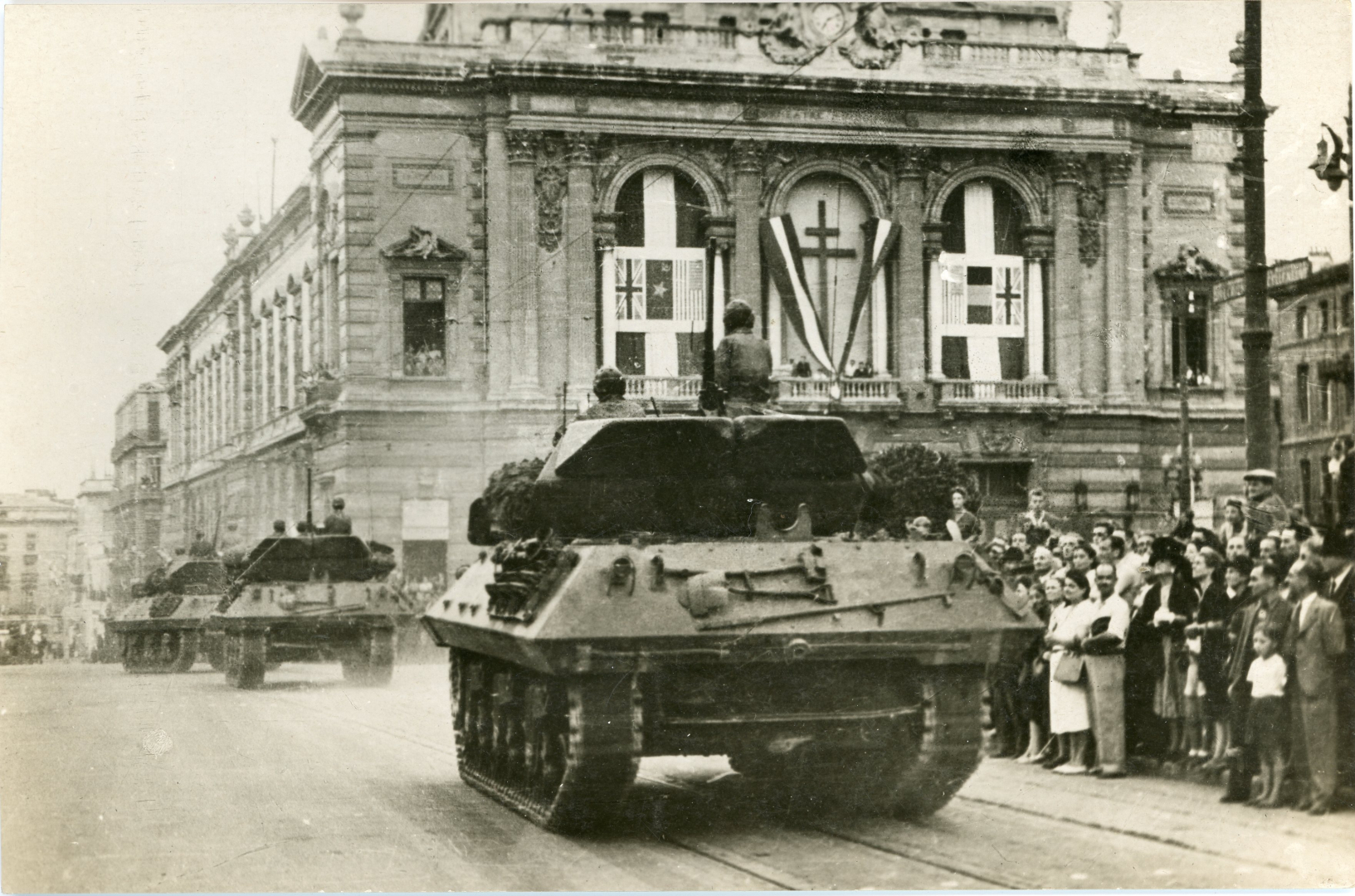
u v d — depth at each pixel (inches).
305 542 916.6
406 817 441.1
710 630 381.4
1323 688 414.9
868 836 395.9
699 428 433.7
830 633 387.2
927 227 1252.5
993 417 1197.1
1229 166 1232.8
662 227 1230.9
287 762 565.3
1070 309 1229.1
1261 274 621.0
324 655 892.6
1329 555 445.1
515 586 399.9
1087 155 1222.9
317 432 1213.7
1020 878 343.6
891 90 1232.8
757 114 1234.0
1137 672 499.5
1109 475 1178.6
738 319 468.1
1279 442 674.2
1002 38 1261.1
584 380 1187.9
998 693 552.1
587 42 1208.8
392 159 1187.3
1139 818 414.3
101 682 971.9
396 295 1190.3
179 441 1312.7
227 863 381.7
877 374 1241.4
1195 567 478.3
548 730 414.6
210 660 1060.5
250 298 1327.5
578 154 1198.3
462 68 1186.6
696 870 357.1
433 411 1183.6
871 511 478.0
